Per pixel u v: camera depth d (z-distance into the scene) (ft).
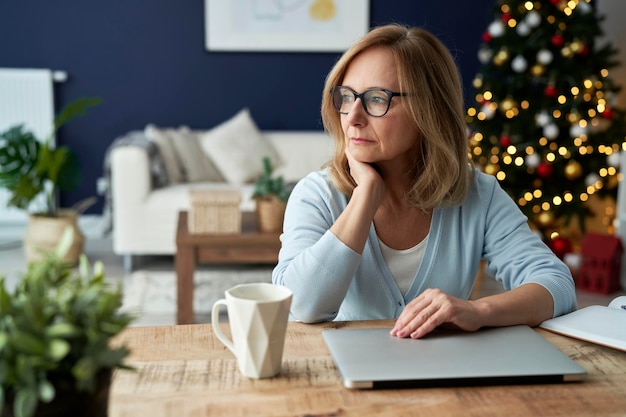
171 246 13.99
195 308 11.40
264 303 2.99
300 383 3.03
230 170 15.62
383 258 4.57
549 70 14.44
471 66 17.99
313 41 17.44
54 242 13.30
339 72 4.43
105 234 16.97
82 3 16.65
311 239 4.41
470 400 2.90
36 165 13.98
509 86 14.49
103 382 2.40
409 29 4.46
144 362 3.26
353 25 17.47
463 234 4.66
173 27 17.07
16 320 2.21
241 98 17.58
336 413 2.75
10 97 16.24
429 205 4.51
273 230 10.41
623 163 13.38
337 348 3.36
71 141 17.03
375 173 4.27
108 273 13.73
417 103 4.24
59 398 2.28
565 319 3.90
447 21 17.78
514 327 3.74
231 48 17.26
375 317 4.60
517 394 2.97
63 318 2.31
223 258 10.27
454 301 3.65
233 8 17.15
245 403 2.83
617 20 15.81
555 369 3.12
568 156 14.12
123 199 13.82
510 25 14.61
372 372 3.05
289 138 16.63
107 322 2.33
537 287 4.02
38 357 2.17
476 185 4.81
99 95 17.03
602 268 12.64
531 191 14.47
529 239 4.60
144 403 2.81
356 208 4.16
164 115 17.38
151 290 12.39
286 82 17.63
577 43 14.23
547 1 14.51
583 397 2.95
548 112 14.20
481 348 3.38
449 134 4.47
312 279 3.98
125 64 17.03
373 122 4.24
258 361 3.05
